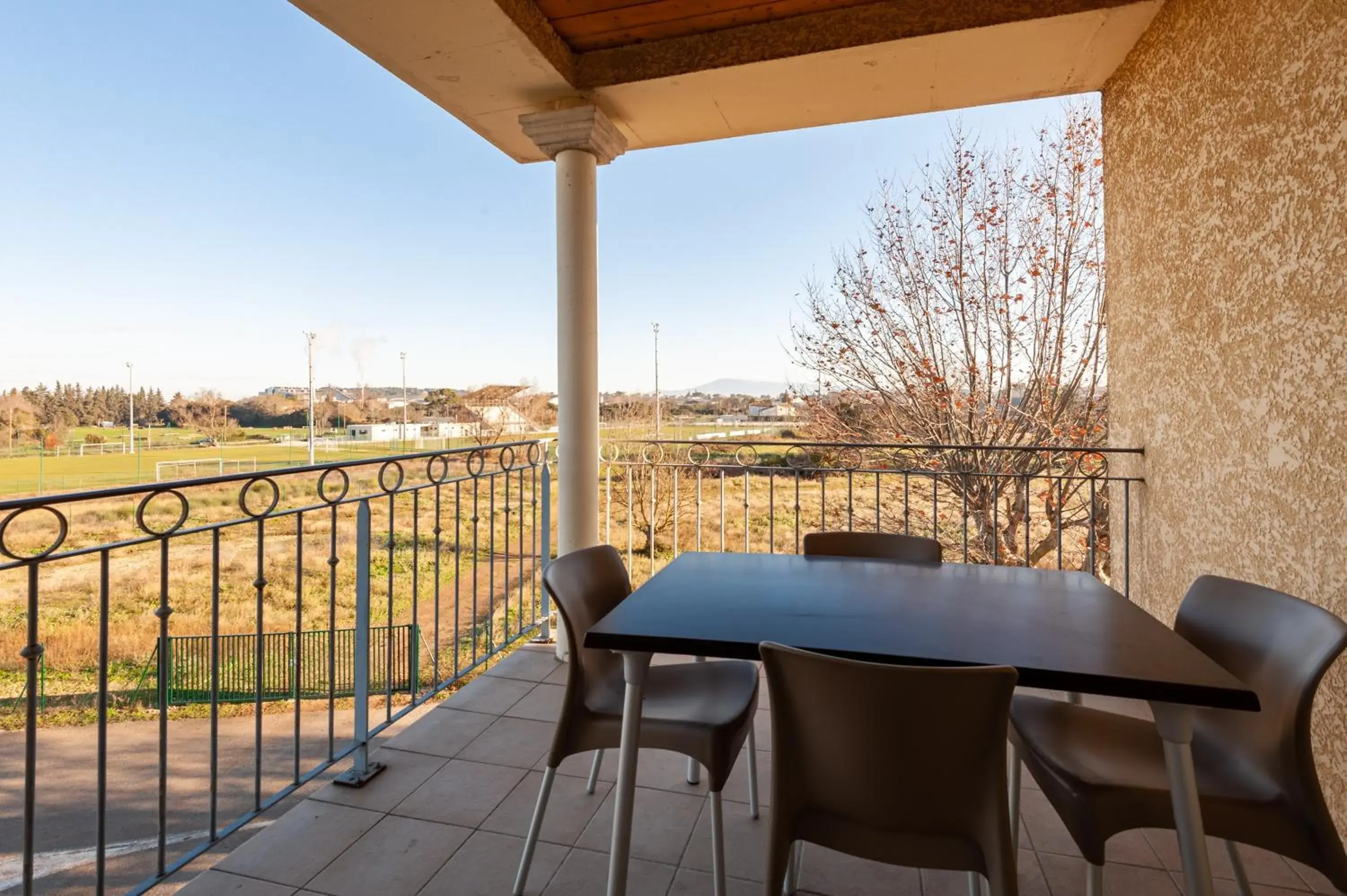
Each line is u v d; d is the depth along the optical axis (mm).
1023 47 2545
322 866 1641
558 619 3273
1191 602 1500
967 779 964
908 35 2445
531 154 3562
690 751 1392
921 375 5562
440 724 2420
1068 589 1606
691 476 7832
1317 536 1671
